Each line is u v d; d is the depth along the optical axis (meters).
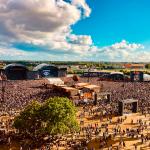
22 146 62.47
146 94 131.12
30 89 145.38
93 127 76.69
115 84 175.12
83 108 100.06
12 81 185.50
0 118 84.81
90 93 125.00
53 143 64.38
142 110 94.88
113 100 114.38
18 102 106.31
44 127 62.00
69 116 64.12
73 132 71.12
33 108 66.00
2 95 118.81
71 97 121.75
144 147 63.78
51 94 128.62
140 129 74.69
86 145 64.06
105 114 91.25
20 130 66.31
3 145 63.31
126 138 68.81
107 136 68.81
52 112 62.94
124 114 92.19
